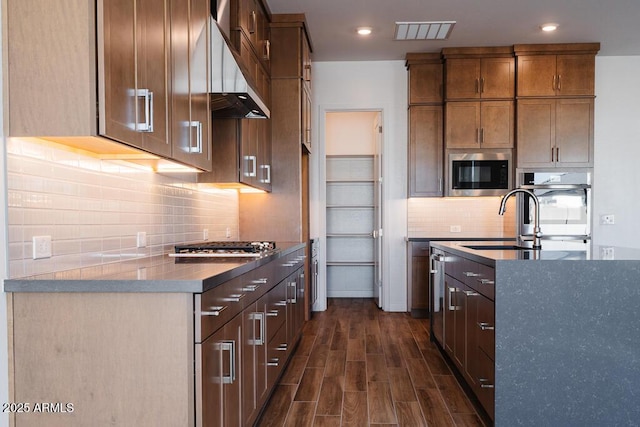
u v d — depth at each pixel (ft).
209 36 8.52
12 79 4.99
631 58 17.57
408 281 17.71
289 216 14.01
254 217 14.08
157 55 6.24
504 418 7.31
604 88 17.58
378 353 12.60
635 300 7.22
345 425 8.31
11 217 5.23
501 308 7.32
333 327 15.52
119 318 5.12
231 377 6.08
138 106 5.70
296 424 8.34
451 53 16.66
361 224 21.62
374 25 14.65
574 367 7.26
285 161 14.03
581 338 7.26
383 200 18.08
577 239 16.35
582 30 15.14
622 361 7.23
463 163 16.88
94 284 5.08
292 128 14.03
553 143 16.52
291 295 11.58
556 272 7.29
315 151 18.20
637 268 7.23
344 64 18.04
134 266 6.75
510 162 16.74
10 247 5.22
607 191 17.54
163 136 6.43
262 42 12.86
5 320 5.16
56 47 4.94
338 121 21.57
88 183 6.65
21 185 5.38
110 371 5.13
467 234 18.01
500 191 16.75
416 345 13.35
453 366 11.09
